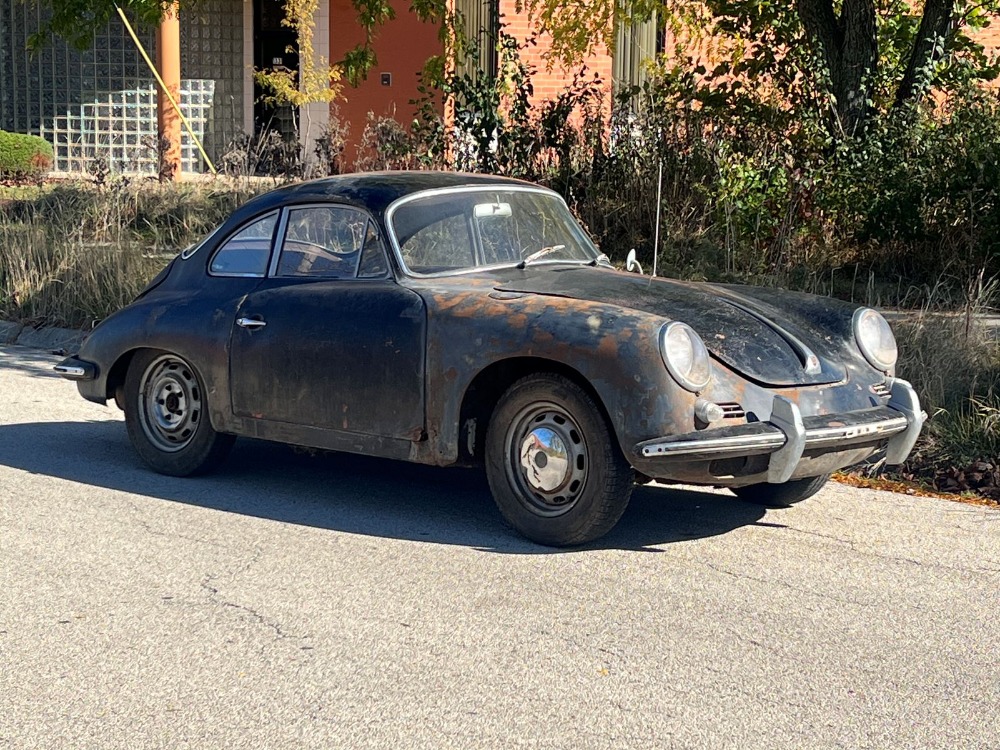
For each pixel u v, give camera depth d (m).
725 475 5.44
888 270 12.43
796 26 14.14
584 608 5.02
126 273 12.21
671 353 5.30
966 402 7.87
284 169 16.41
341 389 6.19
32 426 8.30
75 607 5.00
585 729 3.97
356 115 21.14
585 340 5.43
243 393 6.58
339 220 6.51
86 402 9.15
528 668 4.44
